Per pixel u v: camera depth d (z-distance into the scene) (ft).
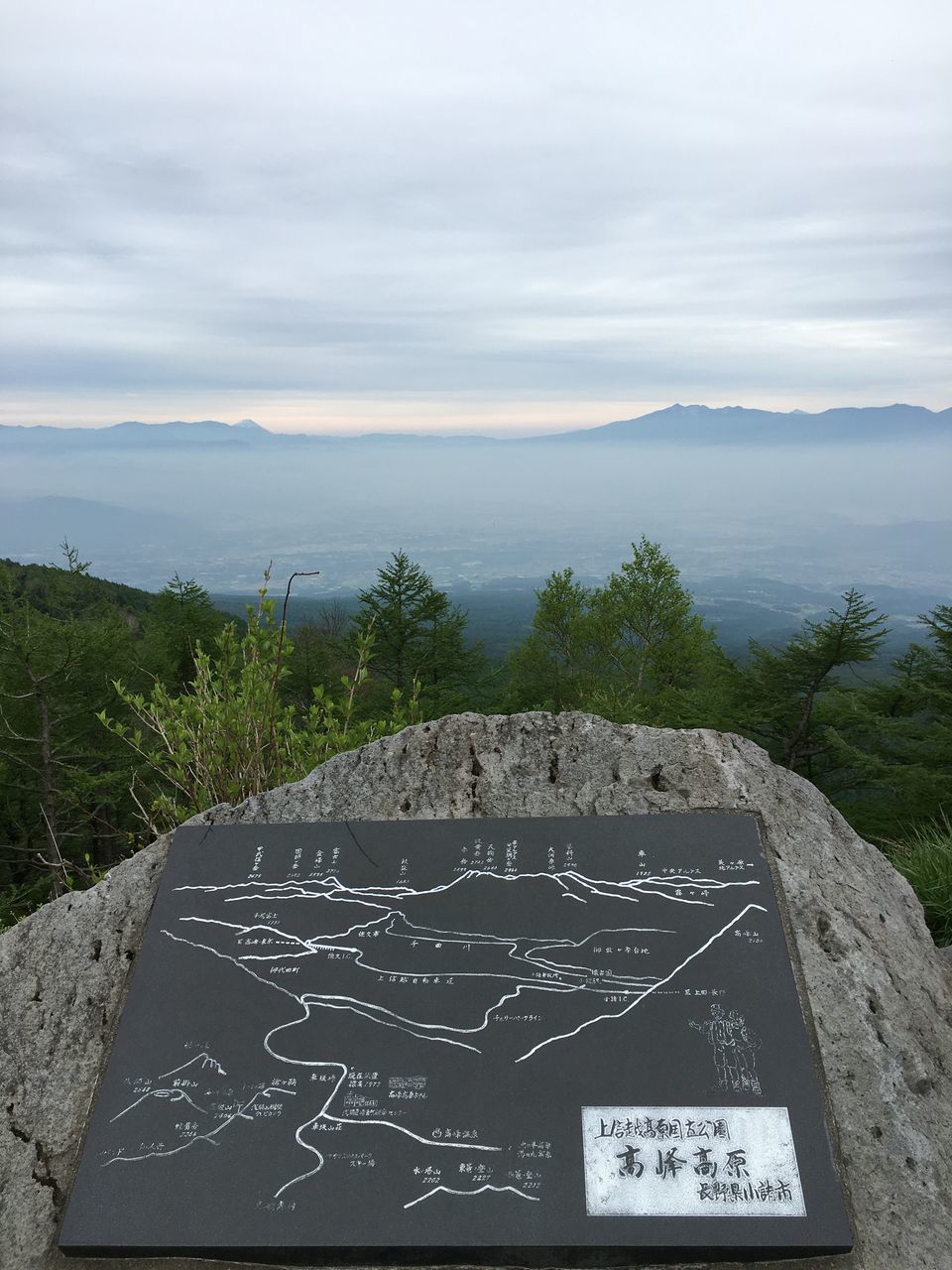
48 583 54.49
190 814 12.51
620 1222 6.23
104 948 8.29
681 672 65.36
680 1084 6.81
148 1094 7.10
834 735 32.81
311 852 8.59
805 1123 6.63
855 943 7.92
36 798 46.96
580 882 8.13
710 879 8.11
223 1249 6.31
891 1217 6.38
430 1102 6.83
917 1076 7.16
